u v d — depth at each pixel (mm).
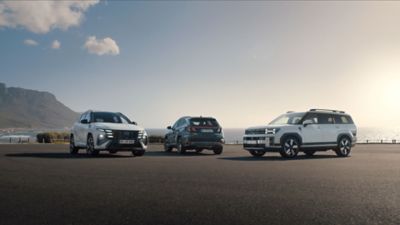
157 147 28812
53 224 4988
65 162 13586
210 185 8102
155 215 5438
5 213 5562
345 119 18297
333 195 6949
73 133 19094
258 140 16656
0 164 12664
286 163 13570
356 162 14078
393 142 44688
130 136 16828
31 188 7691
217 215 5438
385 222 5055
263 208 5875
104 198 6648
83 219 5230
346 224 4961
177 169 11281
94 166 12125
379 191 7375
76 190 7461
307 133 16938
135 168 11547
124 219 5227
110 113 18562
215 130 19406
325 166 12391
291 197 6750
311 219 5219
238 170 11023
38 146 28531
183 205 6082
